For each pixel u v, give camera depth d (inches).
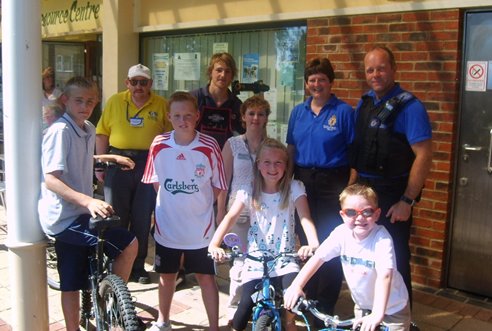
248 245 126.7
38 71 123.9
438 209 170.4
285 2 200.8
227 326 149.3
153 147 135.3
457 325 152.3
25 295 126.7
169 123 183.0
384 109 132.3
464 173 167.9
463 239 170.9
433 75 166.9
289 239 124.5
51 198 122.3
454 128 166.1
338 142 142.5
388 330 95.8
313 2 192.1
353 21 181.9
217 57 171.9
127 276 129.3
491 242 165.8
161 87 258.4
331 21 187.2
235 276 143.6
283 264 120.3
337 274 147.6
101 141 184.1
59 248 126.2
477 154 165.0
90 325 137.1
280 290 114.5
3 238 221.8
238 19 215.6
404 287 108.9
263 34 214.8
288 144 152.7
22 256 125.7
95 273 122.0
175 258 136.8
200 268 136.4
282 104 211.9
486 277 168.2
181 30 242.5
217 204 148.5
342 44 185.2
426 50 167.3
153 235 140.0
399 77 173.6
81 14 287.4
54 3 309.4
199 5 231.5
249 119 146.8
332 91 189.0
